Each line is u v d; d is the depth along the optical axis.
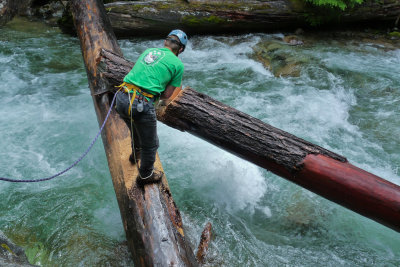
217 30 8.84
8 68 7.15
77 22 6.01
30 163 4.76
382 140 5.66
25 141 5.17
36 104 6.11
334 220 4.29
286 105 6.41
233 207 4.41
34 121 5.64
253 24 8.77
